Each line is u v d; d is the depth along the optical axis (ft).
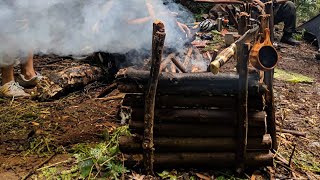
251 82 8.38
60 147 10.08
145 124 8.41
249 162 8.91
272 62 8.52
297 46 23.65
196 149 8.84
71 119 11.79
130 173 8.87
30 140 10.44
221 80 8.33
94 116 12.04
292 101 14.25
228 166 9.04
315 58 20.98
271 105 9.50
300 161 9.82
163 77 8.33
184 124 8.69
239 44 8.21
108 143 9.97
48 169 9.04
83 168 8.89
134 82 8.34
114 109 12.60
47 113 12.19
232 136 8.78
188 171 9.02
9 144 10.27
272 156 8.89
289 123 12.16
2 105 12.67
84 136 10.71
